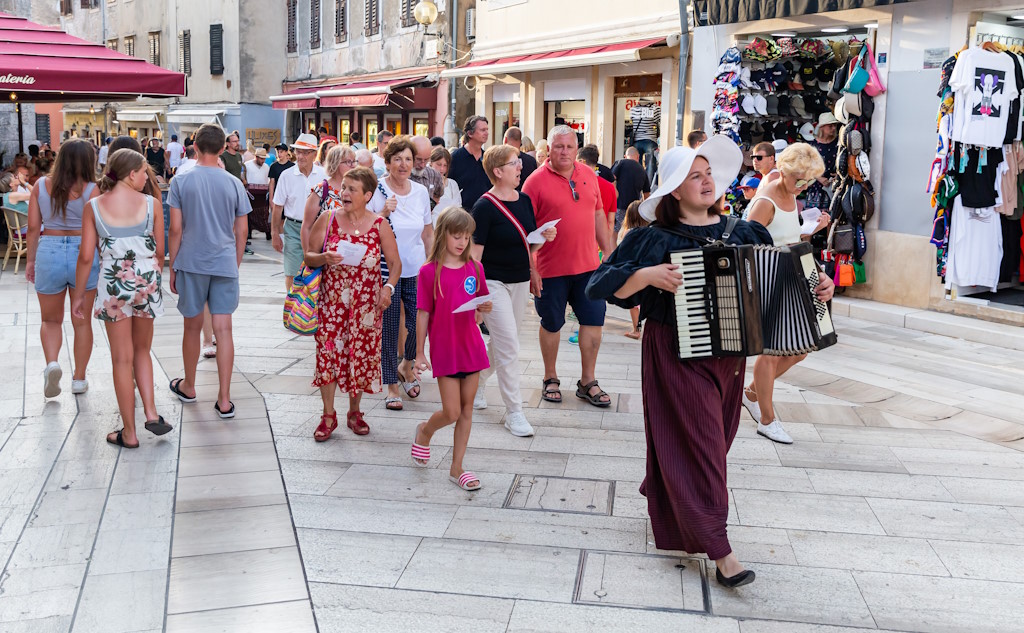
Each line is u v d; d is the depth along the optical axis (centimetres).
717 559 401
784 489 523
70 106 4688
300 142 862
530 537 457
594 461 568
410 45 2294
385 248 603
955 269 976
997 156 970
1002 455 584
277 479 531
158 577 411
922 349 888
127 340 573
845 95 1055
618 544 451
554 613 384
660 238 408
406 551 440
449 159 837
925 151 1010
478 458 571
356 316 593
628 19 1509
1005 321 947
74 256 675
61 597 393
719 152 412
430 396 722
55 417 640
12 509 484
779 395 718
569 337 932
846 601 396
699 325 390
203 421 638
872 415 666
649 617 381
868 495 515
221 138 643
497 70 1689
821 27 1116
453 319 511
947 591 405
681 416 404
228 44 3209
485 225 605
